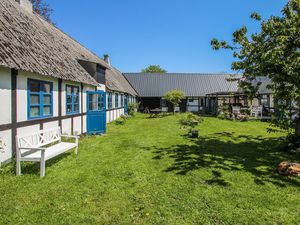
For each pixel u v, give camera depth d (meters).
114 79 24.75
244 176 6.01
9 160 6.96
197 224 3.86
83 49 19.97
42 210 4.26
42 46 10.38
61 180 5.70
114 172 6.34
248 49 8.31
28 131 8.00
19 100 7.50
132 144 10.26
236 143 10.47
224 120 21.36
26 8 13.51
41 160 5.90
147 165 7.01
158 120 21.92
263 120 21.05
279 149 8.95
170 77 39.25
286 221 3.95
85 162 7.30
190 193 4.98
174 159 7.68
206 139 11.57
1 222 3.87
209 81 38.19
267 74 8.05
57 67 10.00
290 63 7.02
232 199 4.71
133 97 34.62
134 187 5.32
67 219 3.97
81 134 12.87
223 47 8.66
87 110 13.50
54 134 8.26
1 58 6.39
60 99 10.47
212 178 5.87
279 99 8.07
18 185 5.34
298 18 7.32
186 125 17.66
